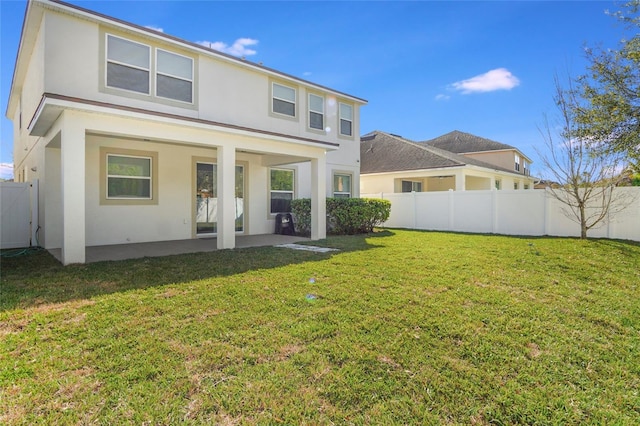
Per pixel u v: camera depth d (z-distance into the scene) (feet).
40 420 7.33
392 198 51.67
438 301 15.03
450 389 8.62
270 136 31.17
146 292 16.08
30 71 32.50
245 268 21.25
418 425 7.39
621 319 13.30
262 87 38.04
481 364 9.86
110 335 11.43
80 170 22.31
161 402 7.99
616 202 33.40
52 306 14.11
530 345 11.08
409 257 25.17
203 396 8.24
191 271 20.39
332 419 7.54
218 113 33.88
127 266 21.62
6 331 11.68
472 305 14.60
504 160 87.76
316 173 36.37
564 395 8.45
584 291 16.89
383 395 8.38
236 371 9.33
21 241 31.30
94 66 26.40
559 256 25.41
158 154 34.71
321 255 25.93
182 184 36.42
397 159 64.95
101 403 7.94
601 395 8.50
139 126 24.77
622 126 31.89
